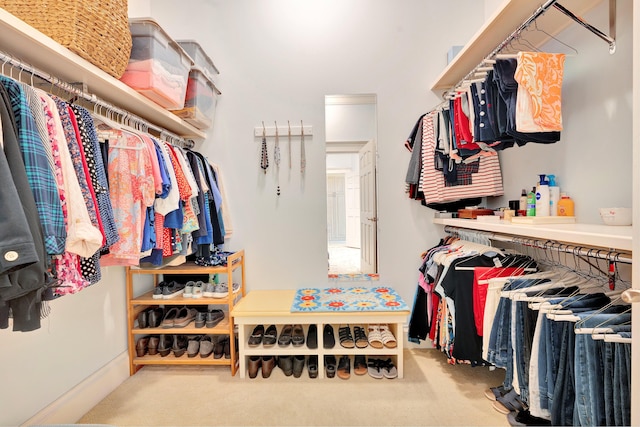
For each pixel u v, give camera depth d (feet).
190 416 4.83
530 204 4.98
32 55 3.35
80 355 4.95
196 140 7.39
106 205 3.60
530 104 4.01
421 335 6.41
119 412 4.94
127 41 4.33
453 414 4.79
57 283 2.94
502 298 4.33
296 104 7.33
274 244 7.47
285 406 5.03
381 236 7.39
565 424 3.31
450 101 5.71
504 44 4.40
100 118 4.17
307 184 7.41
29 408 4.09
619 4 3.85
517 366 4.03
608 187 4.10
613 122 4.01
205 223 5.83
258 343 6.13
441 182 6.27
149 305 6.68
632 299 2.27
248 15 7.30
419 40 7.25
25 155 2.58
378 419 4.69
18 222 2.28
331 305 6.14
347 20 7.29
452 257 5.47
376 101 7.33
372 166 7.54
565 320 3.09
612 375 2.85
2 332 3.77
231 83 7.34
